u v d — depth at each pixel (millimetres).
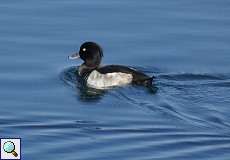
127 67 23969
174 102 22281
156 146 19438
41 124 20719
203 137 19969
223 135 20125
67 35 26266
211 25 27109
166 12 27859
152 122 20938
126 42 25984
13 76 23594
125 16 27562
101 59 24938
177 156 18875
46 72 24062
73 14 27562
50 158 18703
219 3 28641
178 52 25438
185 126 20672
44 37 26047
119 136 20047
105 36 26312
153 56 25203
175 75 24031
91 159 18641
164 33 26500
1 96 22359
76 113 21531
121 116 21344
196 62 24859
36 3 28281
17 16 27281
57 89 23172
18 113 21344
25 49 25250
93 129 20453
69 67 24594
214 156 18906
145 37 26266
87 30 26625
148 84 23281
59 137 19953
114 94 23078
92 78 23969
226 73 24094
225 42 26094
